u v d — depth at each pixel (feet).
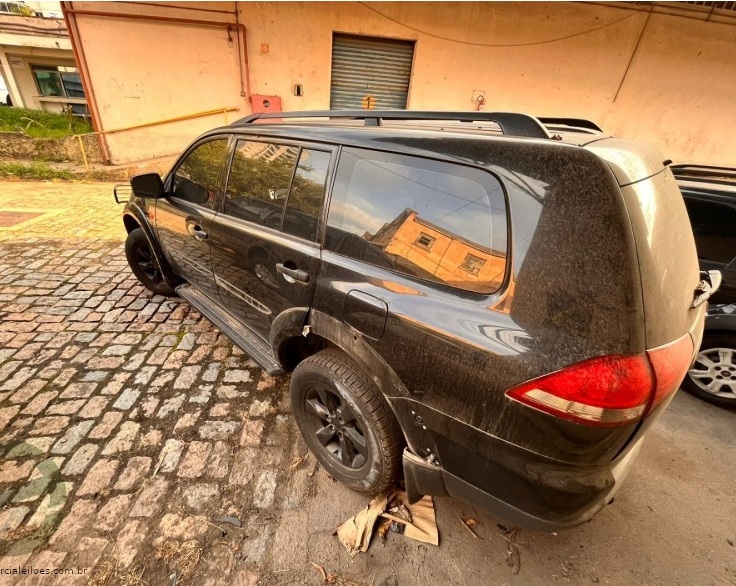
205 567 5.04
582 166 3.52
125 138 25.64
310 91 26.12
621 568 5.39
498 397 3.84
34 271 12.98
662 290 3.57
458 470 4.50
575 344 3.46
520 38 25.96
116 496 5.85
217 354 9.31
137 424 7.18
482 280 4.06
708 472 7.03
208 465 6.48
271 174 6.69
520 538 5.68
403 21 24.81
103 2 21.85
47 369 8.45
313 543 5.41
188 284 10.30
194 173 8.77
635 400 3.44
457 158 4.29
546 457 3.79
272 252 6.40
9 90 48.62
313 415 6.40
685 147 30.50
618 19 25.82
